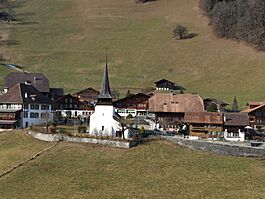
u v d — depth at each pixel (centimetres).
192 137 14075
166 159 11244
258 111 17075
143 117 17238
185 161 11119
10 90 16475
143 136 13250
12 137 13512
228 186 9506
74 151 11756
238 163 11062
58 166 10719
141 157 11344
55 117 17425
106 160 11112
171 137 13112
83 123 16700
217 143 12138
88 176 10106
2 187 9550
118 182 9756
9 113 15662
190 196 8938
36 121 16375
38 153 11631
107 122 13488
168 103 17088
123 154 11544
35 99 16362
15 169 10581
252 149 11719
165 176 10119
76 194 9094
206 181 9806
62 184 9662
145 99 19112
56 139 12688
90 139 12375
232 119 14762
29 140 13012
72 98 19012
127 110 19112
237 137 14538
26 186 9594
